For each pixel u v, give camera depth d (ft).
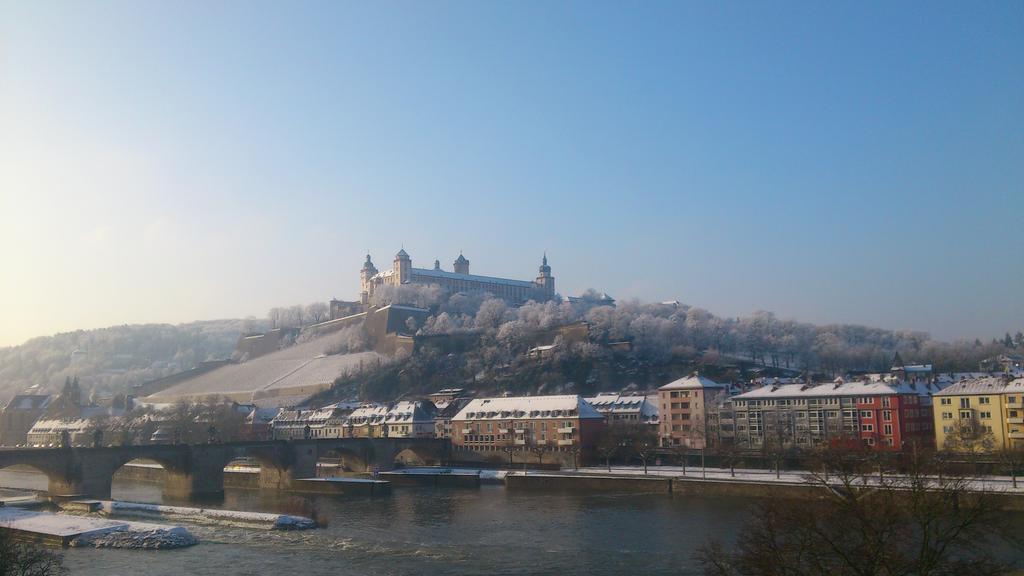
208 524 552.82
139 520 577.84
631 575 390.42
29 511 577.84
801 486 588.09
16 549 351.87
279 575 404.36
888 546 231.91
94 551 463.42
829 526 265.54
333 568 416.67
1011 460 608.19
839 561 242.58
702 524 515.50
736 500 617.21
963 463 576.61
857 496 243.19
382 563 426.51
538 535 497.05
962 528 231.30
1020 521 462.19
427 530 523.70
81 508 618.44
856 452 615.16
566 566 411.95
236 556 447.42
